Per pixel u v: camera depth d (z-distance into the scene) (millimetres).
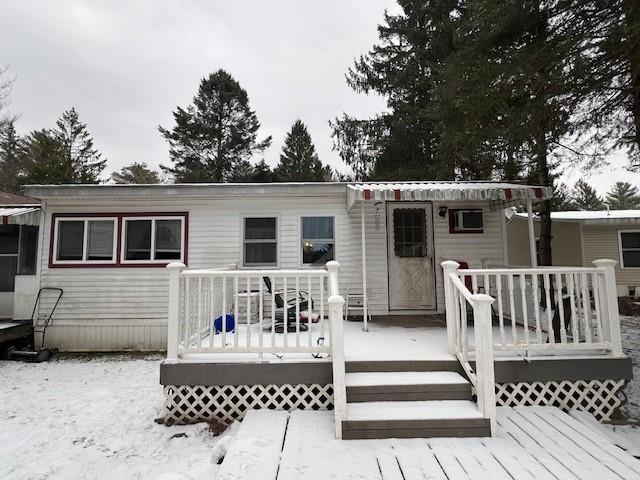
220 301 5980
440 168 11297
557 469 2727
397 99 15719
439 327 5992
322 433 3350
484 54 7324
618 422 3965
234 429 3818
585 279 4223
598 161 7207
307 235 7504
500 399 4094
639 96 5668
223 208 7574
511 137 6590
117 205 7535
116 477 3180
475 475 2648
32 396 5223
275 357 4117
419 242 7359
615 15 5379
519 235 15594
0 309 7949
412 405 3572
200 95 26812
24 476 3213
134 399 5078
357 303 7215
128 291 7441
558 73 5723
